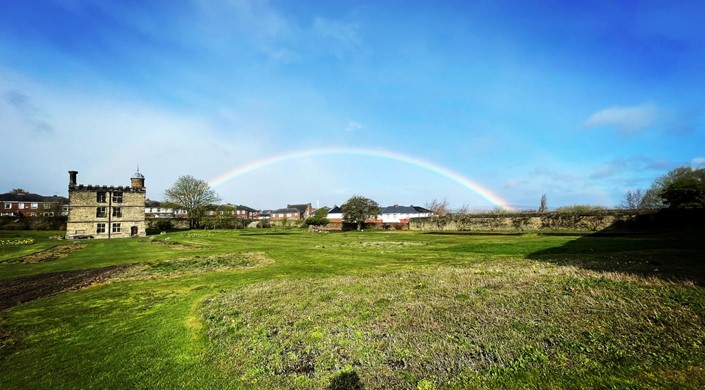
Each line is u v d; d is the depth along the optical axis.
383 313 7.77
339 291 10.37
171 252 26.12
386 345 5.97
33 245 34.56
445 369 5.00
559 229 41.56
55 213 85.94
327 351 5.93
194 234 53.03
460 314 7.23
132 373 5.69
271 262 19.16
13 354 6.69
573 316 6.57
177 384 5.24
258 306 9.14
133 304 10.38
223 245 31.94
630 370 4.52
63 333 7.86
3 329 8.22
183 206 74.56
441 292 9.38
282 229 75.38
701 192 32.28
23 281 15.09
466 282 10.55
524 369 4.80
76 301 10.94
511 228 46.84
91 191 52.41
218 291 11.77
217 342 6.79
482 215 51.53
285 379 5.09
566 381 4.41
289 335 6.82
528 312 7.02
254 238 42.78
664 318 6.10
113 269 17.73
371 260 19.00
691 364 4.55
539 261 14.64
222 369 5.62
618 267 11.41
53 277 15.86
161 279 14.55
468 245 25.00
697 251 13.91
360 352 5.78
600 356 4.96
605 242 21.20
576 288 8.63
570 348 5.27
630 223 36.47
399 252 22.77
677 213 33.25
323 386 4.80
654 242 19.38
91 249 29.95
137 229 55.44
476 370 4.88
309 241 36.59
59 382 5.48
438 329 6.50
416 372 4.97
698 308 6.43
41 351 6.81
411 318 7.25
